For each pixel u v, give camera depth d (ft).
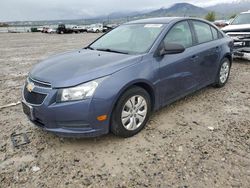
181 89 14.08
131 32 14.51
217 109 14.88
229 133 12.03
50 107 9.95
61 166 9.81
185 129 12.48
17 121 13.83
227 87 19.04
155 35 13.16
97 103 10.02
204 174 9.14
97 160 10.13
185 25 14.92
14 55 41.70
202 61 15.38
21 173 9.45
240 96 17.03
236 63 27.84
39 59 36.50
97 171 9.48
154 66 12.05
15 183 8.92
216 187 8.48
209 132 12.15
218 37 17.88
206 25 16.93
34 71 11.59
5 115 14.70
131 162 9.96
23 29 237.86
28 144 11.39
